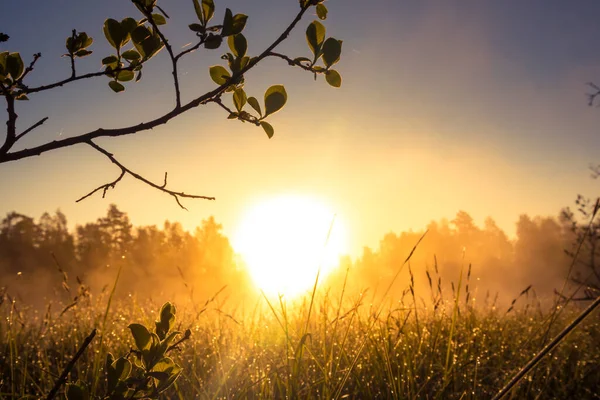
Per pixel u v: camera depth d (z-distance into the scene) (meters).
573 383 3.29
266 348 3.64
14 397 2.33
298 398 2.63
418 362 3.33
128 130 1.19
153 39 1.36
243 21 1.28
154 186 1.19
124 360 1.19
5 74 1.20
